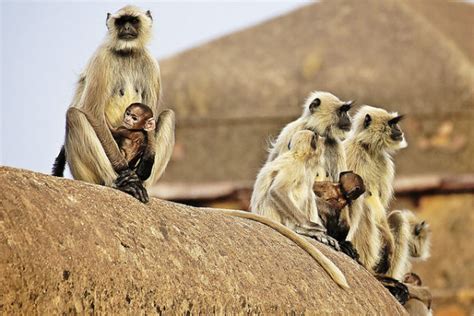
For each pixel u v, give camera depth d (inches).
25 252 295.3
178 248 360.2
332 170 587.8
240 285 375.9
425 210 1280.8
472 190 1278.3
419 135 1342.3
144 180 436.1
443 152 1331.2
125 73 470.6
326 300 422.3
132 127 431.8
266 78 1438.2
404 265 632.4
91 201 339.0
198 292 352.8
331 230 540.7
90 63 466.6
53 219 313.6
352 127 633.0
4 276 287.1
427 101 1360.7
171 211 382.9
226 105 1422.2
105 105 461.7
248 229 424.8
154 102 476.7
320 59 1440.7
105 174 427.2
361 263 557.6
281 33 1535.4
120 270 324.5
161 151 450.6
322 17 1547.7
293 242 452.8
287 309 392.8
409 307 617.6
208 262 369.1
